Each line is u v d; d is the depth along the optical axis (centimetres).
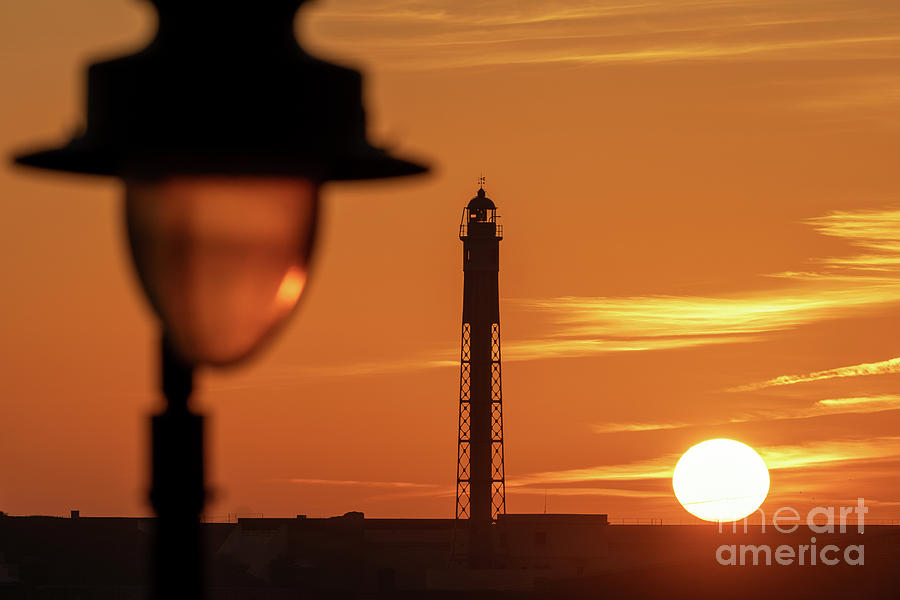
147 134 1294
